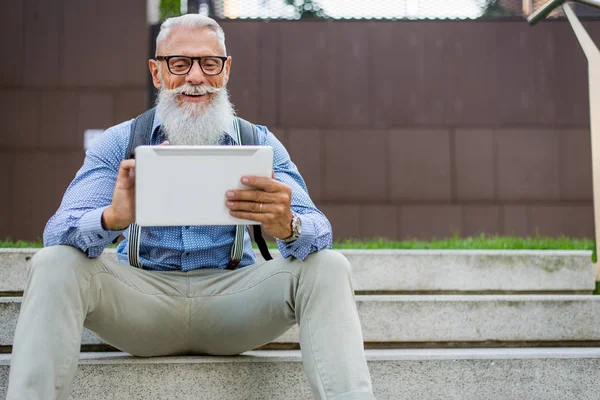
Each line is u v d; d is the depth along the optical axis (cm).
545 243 391
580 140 606
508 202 603
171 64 222
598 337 274
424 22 613
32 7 586
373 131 604
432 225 601
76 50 587
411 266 305
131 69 588
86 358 219
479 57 611
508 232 601
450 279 306
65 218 189
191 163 175
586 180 604
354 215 599
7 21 585
